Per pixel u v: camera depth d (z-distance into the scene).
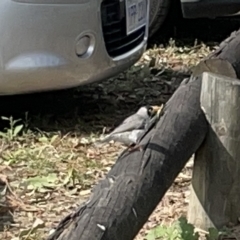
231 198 3.46
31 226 3.78
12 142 4.78
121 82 6.18
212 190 3.47
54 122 5.17
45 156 4.57
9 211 3.94
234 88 3.28
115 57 4.96
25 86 4.68
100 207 2.75
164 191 3.00
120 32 5.00
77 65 4.66
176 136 3.15
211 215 3.51
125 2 5.01
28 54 4.53
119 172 2.95
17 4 4.46
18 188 4.19
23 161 4.53
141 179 2.90
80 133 4.98
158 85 6.17
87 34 4.65
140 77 6.32
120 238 2.71
